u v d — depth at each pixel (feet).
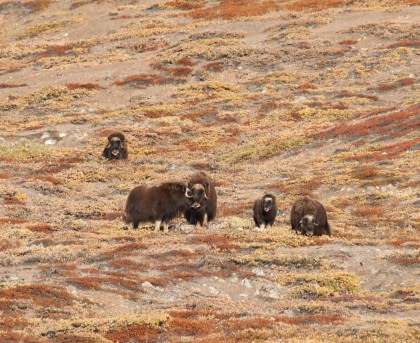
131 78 366.84
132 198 141.59
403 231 148.97
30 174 220.43
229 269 115.14
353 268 117.19
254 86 353.72
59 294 94.48
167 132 293.23
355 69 355.97
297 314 90.33
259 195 195.11
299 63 373.81
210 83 354.95
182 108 326.24
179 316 86.74
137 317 82.43
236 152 261.24
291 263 118.21
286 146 256.93
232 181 215.10
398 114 261.24
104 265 114.01
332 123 288.92
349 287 107.76
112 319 81.97
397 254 119.65
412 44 374.43
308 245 128.77
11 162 238.89
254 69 375.45
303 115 306.96
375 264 117.50
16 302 89.35
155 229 139.33
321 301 98.94
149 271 113.29
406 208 167.53
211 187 145.28
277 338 75.97
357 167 212.02
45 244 133.28
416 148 224.74
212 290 106.11
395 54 365.20
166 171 230.27
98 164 239.09
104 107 339.98
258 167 234.58
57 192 196.95
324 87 343.46
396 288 106.63
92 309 90.99
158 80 365.40
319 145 252.01
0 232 141.49
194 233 138.82
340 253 123.54
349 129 256.11
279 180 212.64
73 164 234.38
